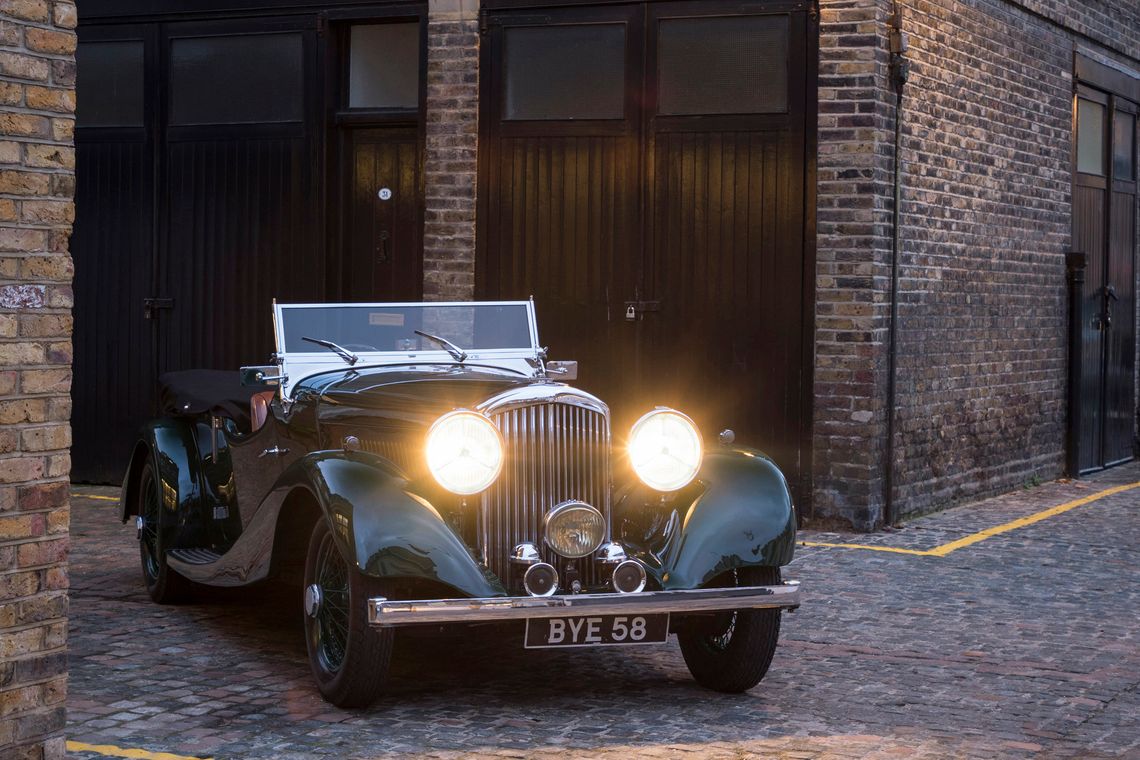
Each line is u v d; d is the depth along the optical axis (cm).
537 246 1016
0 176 385
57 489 402
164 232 1115
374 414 559
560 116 1008
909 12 981
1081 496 1164
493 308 667
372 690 500
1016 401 1184
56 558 402
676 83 980
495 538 508
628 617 498
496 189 1025
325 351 646
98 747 460
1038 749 477
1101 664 601
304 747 464
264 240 1088
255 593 733
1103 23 1331
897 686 560
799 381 956
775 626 527
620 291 997
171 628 649
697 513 523
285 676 562
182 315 1112
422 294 1053
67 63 402
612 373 1002
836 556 852
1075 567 833
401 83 1066
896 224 964
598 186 1001
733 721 505
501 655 604
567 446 520
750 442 970
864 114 937
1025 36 1175
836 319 945
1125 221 1421
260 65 1085
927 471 1036
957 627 669
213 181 1101
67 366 404
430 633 500
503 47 1019
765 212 961
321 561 523
